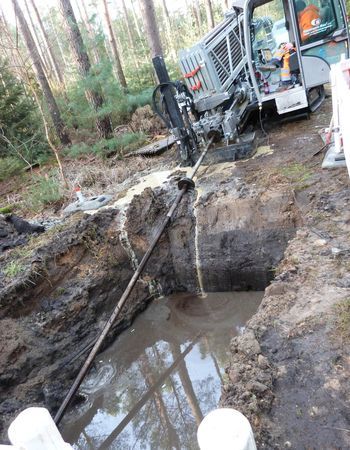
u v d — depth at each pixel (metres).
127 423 4.37
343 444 2.16
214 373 4.65
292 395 2.51
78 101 10.43
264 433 2.32
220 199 5.78
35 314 4.88
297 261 3.77
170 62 16.25
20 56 7.88
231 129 6.69
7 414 4.07
